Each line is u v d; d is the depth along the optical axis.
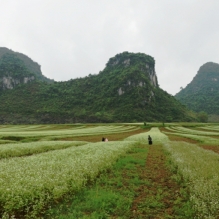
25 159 14.30
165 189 10.32
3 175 9.71
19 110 196.00
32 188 8.11
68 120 177.00
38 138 37.59
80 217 7.05
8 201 7.30
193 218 7.10
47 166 11.78
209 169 11.73
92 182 11.05
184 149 20.83
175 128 75.12
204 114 193.12
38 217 7.07
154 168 15.02
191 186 9.26
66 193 8.98
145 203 8.48
